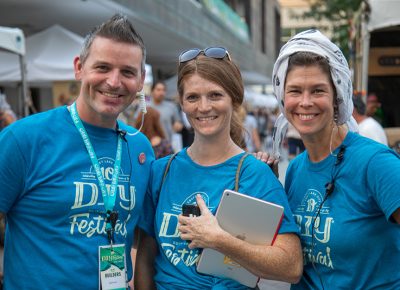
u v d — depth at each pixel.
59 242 1.98
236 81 2.17
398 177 1.86
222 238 1.91
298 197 2.21
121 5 9.27
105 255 2.04
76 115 2.13
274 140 2.58
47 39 7.74
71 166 2.03
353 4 13.34
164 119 8.23
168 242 2.16
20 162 1.97
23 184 1.99
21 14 9.91
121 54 2.04
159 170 2.31
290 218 2.06
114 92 2.06
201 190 2.14
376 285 1.98
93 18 10.43
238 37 22.72
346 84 2.09
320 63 2.05
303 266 2.17
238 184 2.10
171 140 8.38
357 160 2.00
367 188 1.97
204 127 2.14
